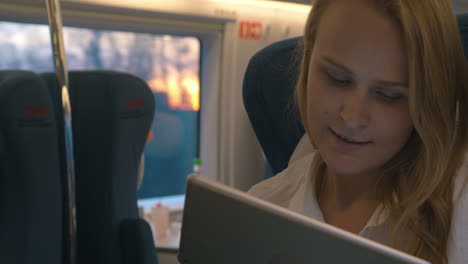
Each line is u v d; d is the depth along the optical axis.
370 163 0.77
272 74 1.20
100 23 3.01
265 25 3.32
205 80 3.53
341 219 0.92
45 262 1.98
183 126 3.70
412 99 0.71
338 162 0.77
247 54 3.34
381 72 0.70
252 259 0.56
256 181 3.61
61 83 1.75
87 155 2.39
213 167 3.58
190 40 3.53
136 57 3.45
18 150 1.85
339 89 0.75
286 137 1.24
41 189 1.93
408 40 0.67
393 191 0.85
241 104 3.44
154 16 3.08
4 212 1.90
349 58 0.70
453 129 0.79
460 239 0.80
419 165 0.81
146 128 2.49
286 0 3.09
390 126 0.74
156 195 3.78
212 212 0.58
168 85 3.58
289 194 1.08
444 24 0.72
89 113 2.38
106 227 2.38
